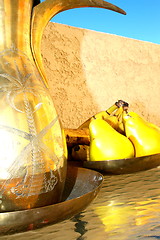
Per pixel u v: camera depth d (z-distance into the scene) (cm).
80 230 36
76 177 52
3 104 38
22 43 43
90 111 129
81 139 86
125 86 144
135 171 66
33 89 41
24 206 38
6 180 36
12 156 36
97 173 49
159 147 72
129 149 70
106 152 68
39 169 38
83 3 45
